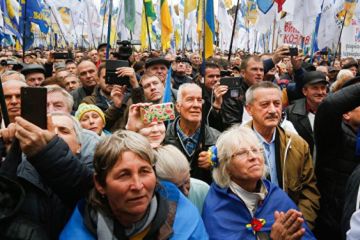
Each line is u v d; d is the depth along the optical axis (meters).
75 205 2.28
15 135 2.10
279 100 3.50
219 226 2.73
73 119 2.74
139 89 4.53
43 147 2.08
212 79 5.80
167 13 7.86
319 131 3.34
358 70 8.51
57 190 2.17
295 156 3.45
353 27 7.68
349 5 7.66
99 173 2.11
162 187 2.34
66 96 3.91
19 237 2.04
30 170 2.22
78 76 7.07
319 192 3.52
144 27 8.48
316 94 4.39
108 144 2.09
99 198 2.16
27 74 6.13
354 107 3.20
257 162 2.75
